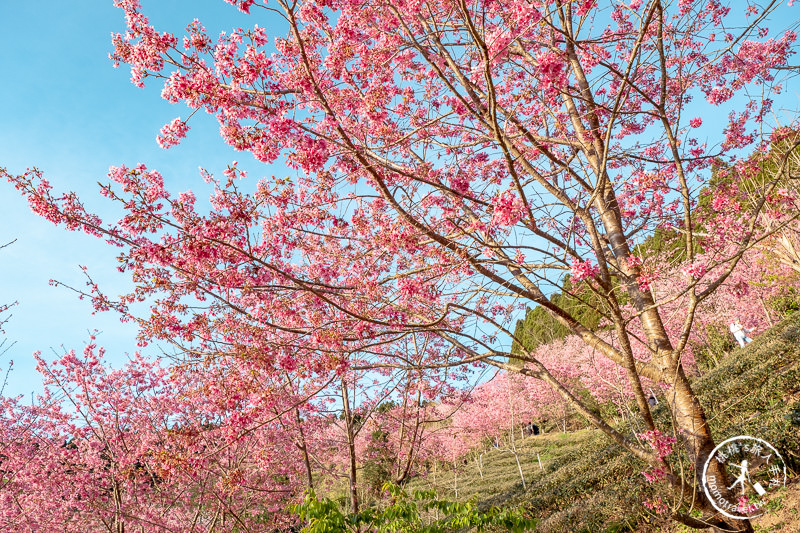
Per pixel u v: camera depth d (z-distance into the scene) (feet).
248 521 35.91
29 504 32.81
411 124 18.70
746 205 19.88
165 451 18.02
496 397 83.05
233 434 17.57
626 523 28.40
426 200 18.44
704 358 81.10
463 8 11.80
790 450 24.75
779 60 20.86
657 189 20.51
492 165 20.81
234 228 16.48
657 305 16.03
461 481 77.20
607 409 64.23
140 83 13.89
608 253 22.33
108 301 17.49
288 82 14.87
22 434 34.04
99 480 33.86
